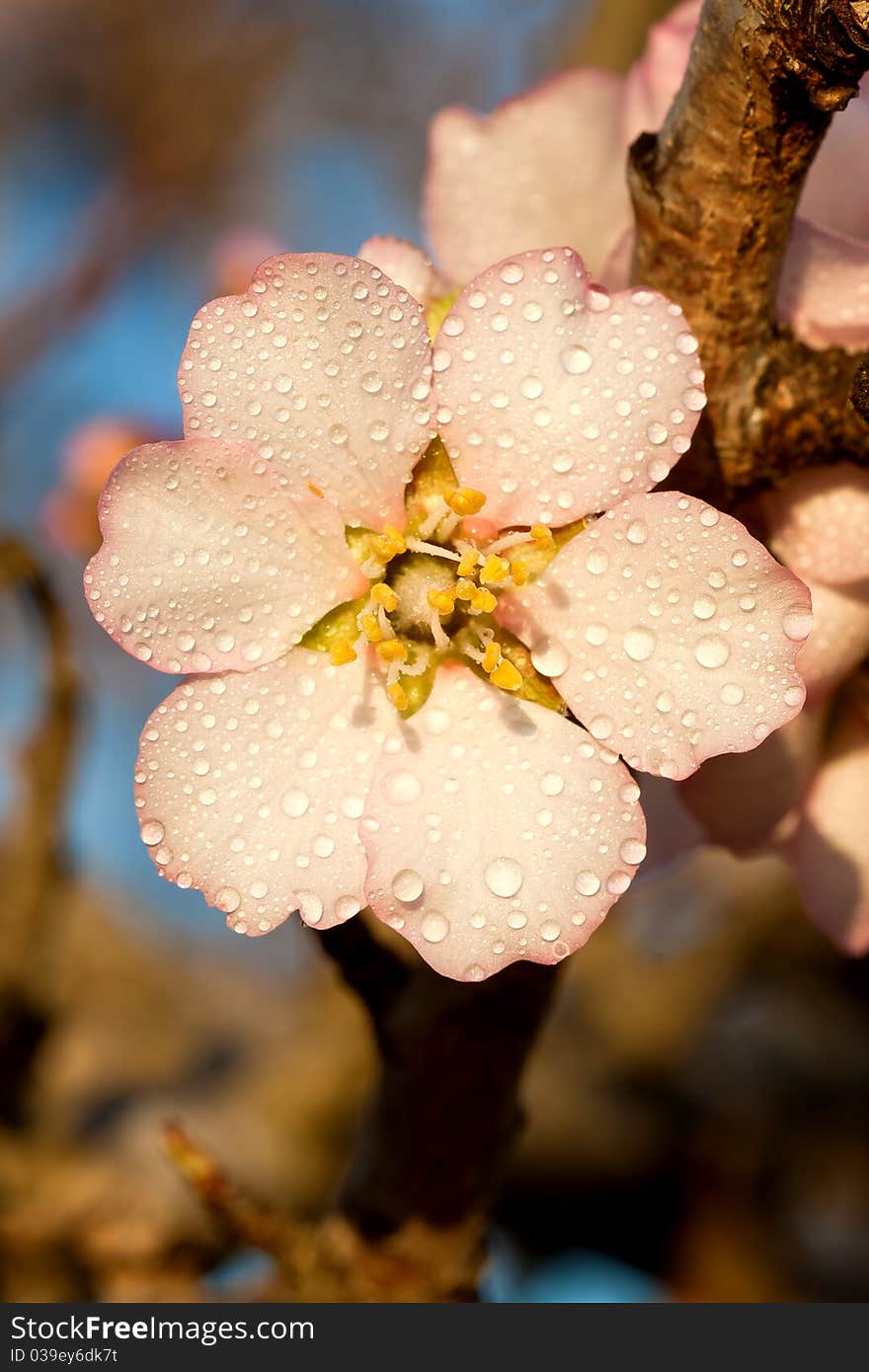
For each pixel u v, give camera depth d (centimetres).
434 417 19
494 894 18
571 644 19
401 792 19
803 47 18
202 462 18
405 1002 21
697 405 18
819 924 20
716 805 20
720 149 19
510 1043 21
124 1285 27
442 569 19
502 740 19
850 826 20
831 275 19
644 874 21
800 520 19
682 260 19
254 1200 22
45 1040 26
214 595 19
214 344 18
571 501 19
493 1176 21
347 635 19
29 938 25
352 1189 21
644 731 18
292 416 19
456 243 21
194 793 18
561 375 18
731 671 18
